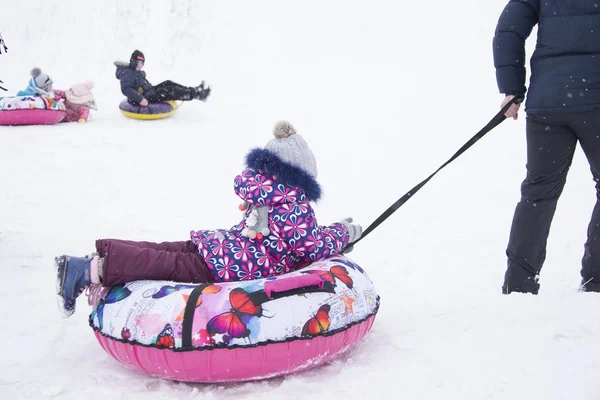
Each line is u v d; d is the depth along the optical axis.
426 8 16.67
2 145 9.30
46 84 11.03
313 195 3.40
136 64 11.75
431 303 4.15
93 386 3.00
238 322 2.91
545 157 3.90
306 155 3.43
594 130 3.71
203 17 17.14
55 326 3.81
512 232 4.06
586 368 2.85
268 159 3.38
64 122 11.27
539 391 2.73
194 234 3.53
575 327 3.27
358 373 3.04
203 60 15.85
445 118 10.89
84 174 8.17
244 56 15.72
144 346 2.92
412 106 11.69
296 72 14.47
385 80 13.41
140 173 8.33
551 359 2.98
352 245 3.66
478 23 15.79
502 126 10.25
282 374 3.06
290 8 17.44
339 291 3.18
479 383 2.83
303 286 3.06
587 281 4.13
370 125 10.74
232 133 10.61
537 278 4.05
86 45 16.77
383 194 7.59
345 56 15.17
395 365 3.08
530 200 4.00
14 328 3.76
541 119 3.82
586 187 7.43
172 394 2.95
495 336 3.26
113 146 9.49
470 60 14.05
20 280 4.65
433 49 14.95
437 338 3.33
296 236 3.34
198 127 11.05
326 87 13.34
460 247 5.77
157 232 6.26
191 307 2.96
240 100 13.09
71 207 6.96
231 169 8.62
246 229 3.36
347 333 3.12
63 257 3.16
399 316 3.86
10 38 17.06
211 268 3.34
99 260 3.19
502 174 8.16
